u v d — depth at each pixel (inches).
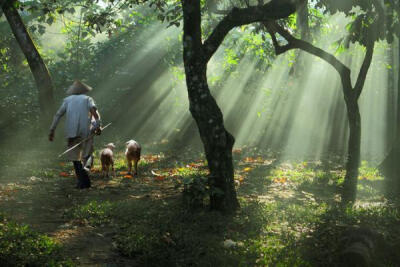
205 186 269.1
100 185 352.5
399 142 420.5
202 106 265.1
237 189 345.4
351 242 213.2
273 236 231.6
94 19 411.5
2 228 213.8
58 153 516.7
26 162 444.8
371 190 347.9
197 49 263.1
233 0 474.0
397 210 277.4
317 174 402.6
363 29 345.1
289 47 357.7
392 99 690.8
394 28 344.8
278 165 473.7
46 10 406.0
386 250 223.0
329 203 307.4
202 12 447.5
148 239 213.5
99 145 615.8
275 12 267.3
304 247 217.9
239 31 663.8
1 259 179.6
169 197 310.0
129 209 266.4
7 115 660.7
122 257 203.0
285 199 314.3
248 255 204.2
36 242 197.6
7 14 562.6
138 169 434.0
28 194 307.9
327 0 323.6
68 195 311.7
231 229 242.1
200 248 211.2
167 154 549.0
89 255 201.6
